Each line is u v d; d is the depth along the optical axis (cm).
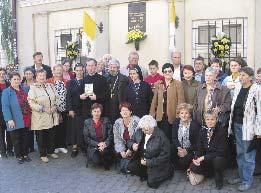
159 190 550
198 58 698
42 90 698
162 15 978
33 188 569
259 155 592
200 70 695
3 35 2120
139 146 589
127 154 617
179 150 602
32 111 695
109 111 703
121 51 1053
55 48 1189
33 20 1227
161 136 573
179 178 595
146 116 582
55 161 700
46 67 814
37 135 698
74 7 1127
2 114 726
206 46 934
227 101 574
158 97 639
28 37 1247
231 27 908
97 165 657
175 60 705
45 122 694
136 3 1016
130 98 662
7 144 744
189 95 636
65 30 1162
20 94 697
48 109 698
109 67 703
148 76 739
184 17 954
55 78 739
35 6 1216
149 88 668
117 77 698
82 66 727
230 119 546
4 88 730
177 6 955
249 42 885
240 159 544
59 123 736
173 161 625
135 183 581
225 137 552
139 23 1016
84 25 874
